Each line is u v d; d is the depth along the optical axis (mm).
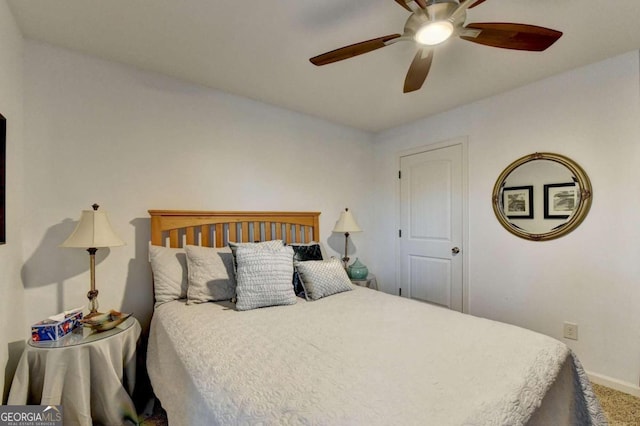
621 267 2045
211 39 1844
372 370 1086
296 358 1186
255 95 2676
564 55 2025
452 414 836
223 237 2551
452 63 2123
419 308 1869
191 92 2436
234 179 2660
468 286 2893
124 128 2143
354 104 2881
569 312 2270
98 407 1539
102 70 2066
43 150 1855
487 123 2740
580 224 2213
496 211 2674
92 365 1521
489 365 1126
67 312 1698
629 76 2002
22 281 1747
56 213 1890
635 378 1985
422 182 3309
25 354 1421
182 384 1181
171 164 2338
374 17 1641
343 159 3510
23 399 1383
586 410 1354
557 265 2332
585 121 2184
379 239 3797
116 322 1708
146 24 1699
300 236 3074
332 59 1533
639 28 1714
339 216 3467
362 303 1984
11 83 1606
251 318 1676
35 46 1846
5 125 1458
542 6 1535
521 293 2529
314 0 1505
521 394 972
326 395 926
